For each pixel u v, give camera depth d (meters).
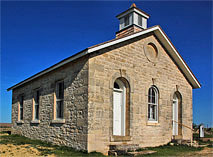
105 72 11.45
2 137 16.34
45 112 14.30
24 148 10.79
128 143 12.09
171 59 16.30
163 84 15.18
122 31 16.38
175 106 16.92
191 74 17.16
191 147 14.10
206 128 28.22
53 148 11.22
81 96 10.95
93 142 10.39
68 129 11.59
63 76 12.73
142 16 16.20
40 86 15.48
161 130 14.48
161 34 14.97
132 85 12.79
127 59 12.76
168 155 10.83
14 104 20.20
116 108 12.41
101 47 11.02
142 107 13.25
